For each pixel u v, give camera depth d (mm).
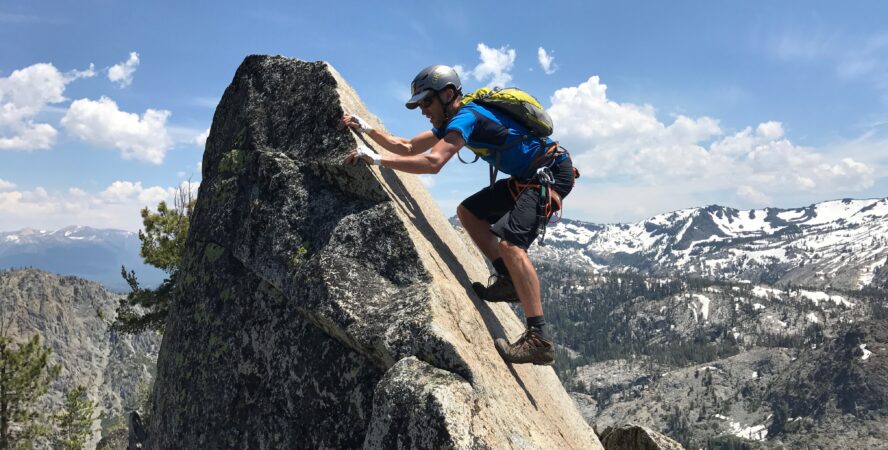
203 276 6359
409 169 4715
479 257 8992
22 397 27094
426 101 5219
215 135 7320
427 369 3977
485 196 5543
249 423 5391
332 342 4988
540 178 4805
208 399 5832
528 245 4828
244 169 6312
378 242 5109
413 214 5965
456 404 3607
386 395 3834
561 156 5090
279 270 5363
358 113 6113
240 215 6141
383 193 5363
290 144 5988
